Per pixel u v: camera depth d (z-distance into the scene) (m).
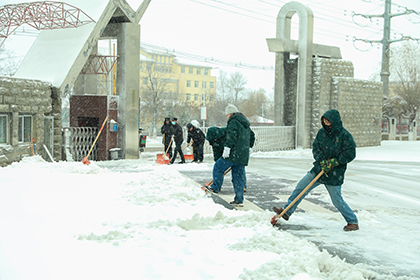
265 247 4.00
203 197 6.71
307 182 5.20
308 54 21.75
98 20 14.66
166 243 4.09
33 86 12.29
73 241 4.06
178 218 4.95
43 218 5.01
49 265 3.31
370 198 7.60
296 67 23.00
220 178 6.69
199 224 4.94
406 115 35.50
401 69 36.59
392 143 26.97
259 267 3.41
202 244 4.10
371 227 5.26
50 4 12.72
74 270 3.22
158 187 7.21
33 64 14.76
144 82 64.50
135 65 16.45
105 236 4.24
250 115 71.75
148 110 54.38
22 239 4.02
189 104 63.56
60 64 14.15
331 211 6.23
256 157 17.66
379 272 3.67
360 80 23.50
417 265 3.87
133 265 3.40
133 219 5.07
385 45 32.22
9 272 3.12
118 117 16.25
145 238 4.24
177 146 14.30
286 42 21.27
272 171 11.81
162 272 3.27
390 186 9.23
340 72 22.88
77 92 17.89
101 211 5.50
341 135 4.93
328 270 3.64
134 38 16.31
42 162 11.16
